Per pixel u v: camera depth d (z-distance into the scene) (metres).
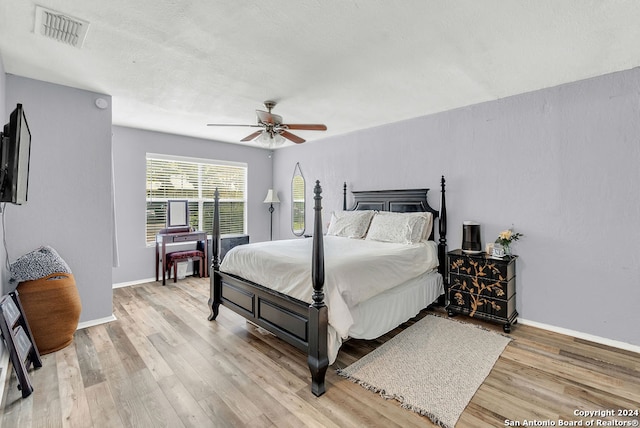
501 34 1.96
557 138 2.85
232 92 2.99
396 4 1.66
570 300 2.80
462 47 2.12
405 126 4.01
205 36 1.99
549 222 2.91
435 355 2.43
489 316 2.98
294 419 1.71
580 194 2.74
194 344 2.62
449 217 3.61
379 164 4.32
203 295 4.02
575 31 1.92
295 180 5.76
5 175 1.71
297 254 2.70
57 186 2.81
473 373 2.17
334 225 4.26
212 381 2.07
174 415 1.74
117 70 2.50
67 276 2.58
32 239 2.69
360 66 2.41
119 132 4.36
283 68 2.45
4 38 2.01
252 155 5.95
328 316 2.08
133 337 2.74
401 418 1.73
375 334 2.46
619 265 2.56
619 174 2.55
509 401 1.86
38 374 2.13
